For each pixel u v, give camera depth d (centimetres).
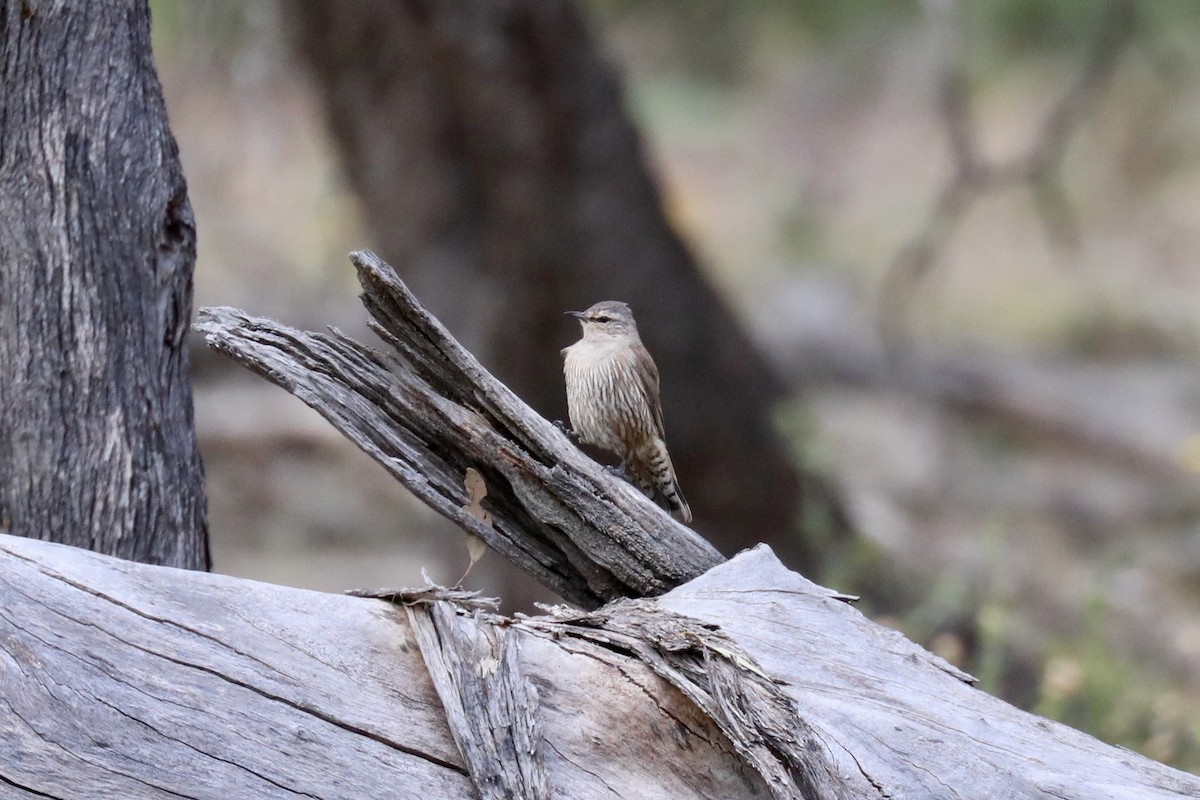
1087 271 2791
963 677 519
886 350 2436
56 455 533
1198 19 1526
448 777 454
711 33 1881
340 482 2127
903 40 2172
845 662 513
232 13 1326
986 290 2828
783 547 1472
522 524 575
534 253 1350
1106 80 1725
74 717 424
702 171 2920
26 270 534
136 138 551
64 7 543
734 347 1453
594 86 1341
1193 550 1934
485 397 531
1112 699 957
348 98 1321
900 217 2816
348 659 462
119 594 450
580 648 480
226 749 435
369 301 508
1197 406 2411
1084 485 2200
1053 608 1559
